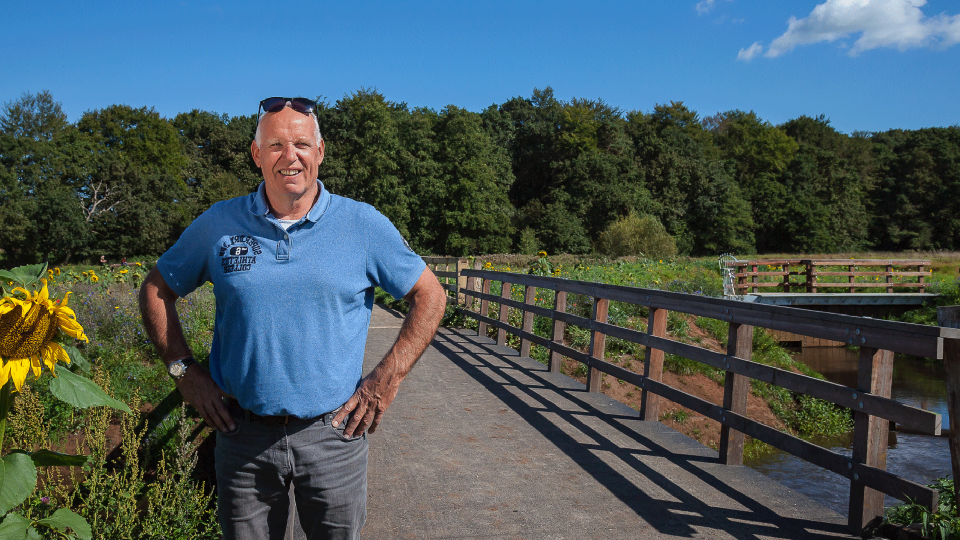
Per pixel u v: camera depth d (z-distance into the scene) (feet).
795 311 11.23
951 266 94.68
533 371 22.49
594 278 51.16
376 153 175.83
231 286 5.69
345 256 5.87
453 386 20.11
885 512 10.48
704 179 209.46
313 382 5.73
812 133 265.13
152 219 171.53
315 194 6.10
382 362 6.05
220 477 6.12
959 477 8.68
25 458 6.21
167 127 201.26
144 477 11.73
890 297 59.93
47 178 171.12
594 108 254.06
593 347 19.38
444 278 39.60
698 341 34.55
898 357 46.88
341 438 5.93
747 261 66.33
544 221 192.34
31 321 5.40
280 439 5.82
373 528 10.02
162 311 6.14
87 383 6.00
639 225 125.59
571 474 12.47
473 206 184.75
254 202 5.93
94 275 39.06
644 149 221.25
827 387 10.41
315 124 6.07
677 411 24.85
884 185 240.53
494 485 11.88
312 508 6.13
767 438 11.69
